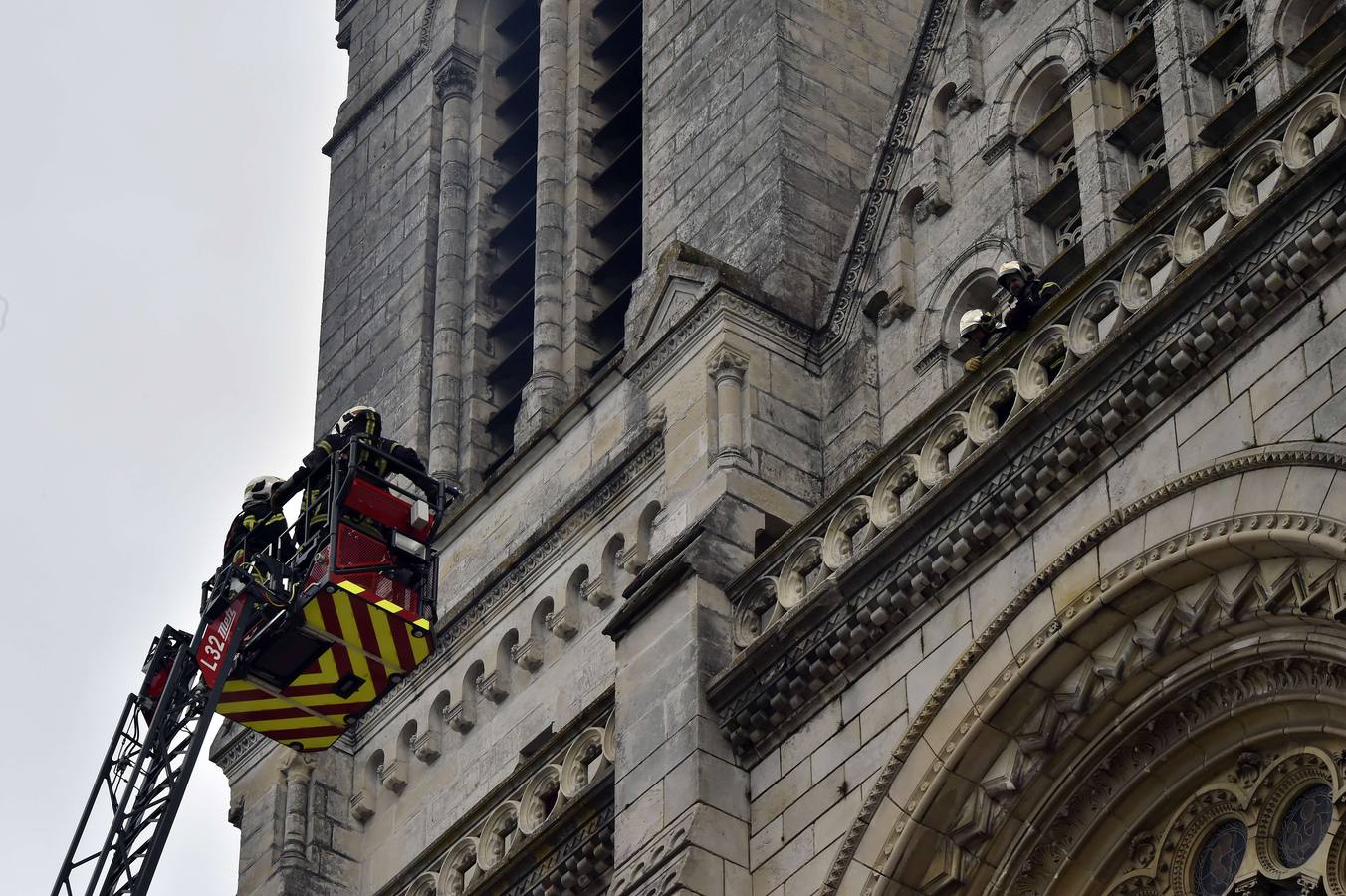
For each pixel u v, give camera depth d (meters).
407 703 99.38
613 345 107.06
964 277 88.94
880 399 88.88
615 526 94.44
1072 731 72.50
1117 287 75.12
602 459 97.56
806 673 78.19
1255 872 69.25
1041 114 91.19
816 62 98.50
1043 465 73.88
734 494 85.50
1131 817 72.12
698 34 103.12
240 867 98.50
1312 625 68.12
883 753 75.44
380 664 88.31
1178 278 71.56
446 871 88.88
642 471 93.69
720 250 95.19
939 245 90.69
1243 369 70.44
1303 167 70.38
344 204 122.12
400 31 124.75
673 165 100.44
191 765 88.56
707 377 88.75
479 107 119.19
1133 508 71.50
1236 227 70.56
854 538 79.88
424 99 120.62
